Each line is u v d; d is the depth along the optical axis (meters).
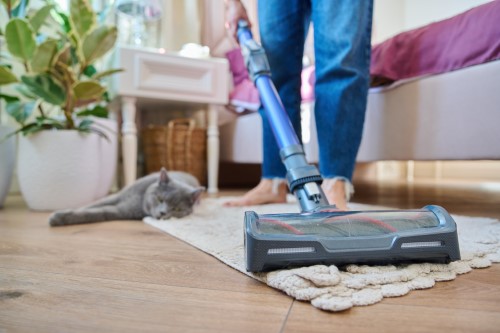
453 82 1.04
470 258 0.56
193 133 2.04
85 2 1.31
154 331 0.35
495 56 0.94
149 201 1.07
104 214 1.06
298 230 0.50
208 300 0.43
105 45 1.30
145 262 0.60
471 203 1.41
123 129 1.77
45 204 1.29
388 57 1.22
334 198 0.89
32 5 1.79
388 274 0.47
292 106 1.15
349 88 0.87
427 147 1.11
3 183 1.36
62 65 1.26
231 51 2.22
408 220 0.52
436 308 0.39
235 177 2.61
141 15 1.97
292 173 0.70
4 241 0.77
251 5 2.30
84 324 0.36
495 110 0.94
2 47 1.66
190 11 2.30
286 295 0.44
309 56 2.42
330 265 0.49
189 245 0.73
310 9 1.14
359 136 0.91
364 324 0.36
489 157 0.96
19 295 0.44
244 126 2.06
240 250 0.65
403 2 3.58
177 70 1.85
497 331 0.34
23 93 1.36
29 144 1.29
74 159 1.29
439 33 1.08
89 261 0.61
